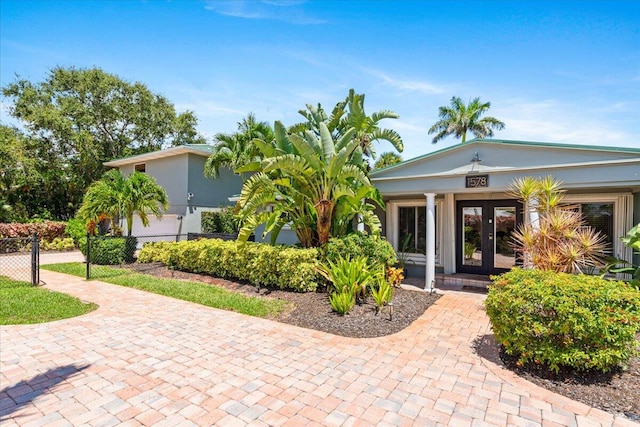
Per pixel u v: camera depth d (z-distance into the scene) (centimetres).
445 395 359
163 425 304
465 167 813
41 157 2097
